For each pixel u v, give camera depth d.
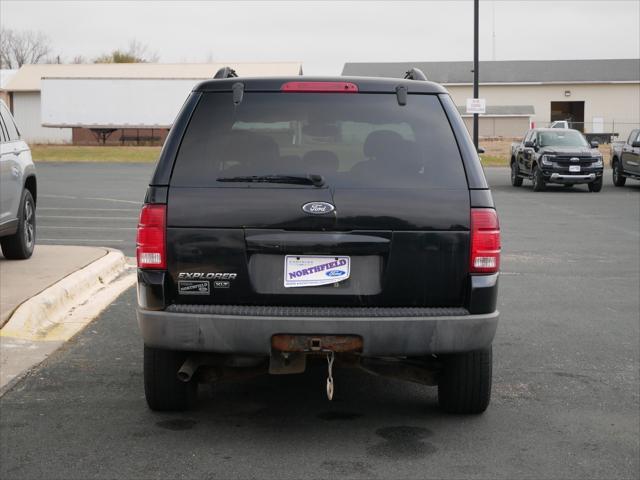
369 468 4.46
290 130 4.83
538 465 4.54
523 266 11.52
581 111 72.06
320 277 4.63
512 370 6.47
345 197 4.63
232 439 4.91
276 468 4.46
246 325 4.53
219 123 4.80
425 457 4.64
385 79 5.02
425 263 4.65
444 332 4.59
